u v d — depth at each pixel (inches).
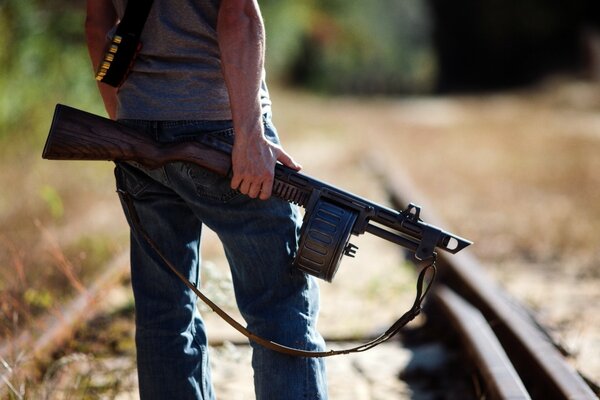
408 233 342.6
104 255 766.5
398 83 6245.1
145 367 356.5
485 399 454.0
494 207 1186.6
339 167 1722.4
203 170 336.2
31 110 1385.3
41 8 1492.4
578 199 1221.1
